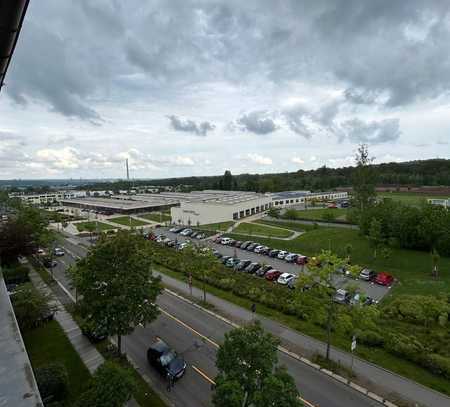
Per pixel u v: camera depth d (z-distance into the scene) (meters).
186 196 113.19
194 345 18.95
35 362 17.12
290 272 34.19
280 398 9.67
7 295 8.38
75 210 92.06
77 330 20.78
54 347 18.62
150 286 17.08
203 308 24.14
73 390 14.71
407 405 13.70
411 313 22.00
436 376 15.69
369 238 38.47
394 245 37.75
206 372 16.39
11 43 5.80
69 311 23.84
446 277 30.47
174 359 16.38
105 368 11.66
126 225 72.00
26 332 20.44
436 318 21.41
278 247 46.41
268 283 29.12
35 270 35.25
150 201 105.81
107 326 15.63
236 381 10.20
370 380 15.43
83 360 17.28
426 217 36.28
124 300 15.45
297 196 106.94
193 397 14.50
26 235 33.94
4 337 6.41
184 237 55.72
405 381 15.34
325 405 13.86
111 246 16.47
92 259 16.41
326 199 108.81
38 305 20.78
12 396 4.94
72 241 53.03
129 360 17.44
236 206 75.06
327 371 16.16
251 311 23.66
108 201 109.81
